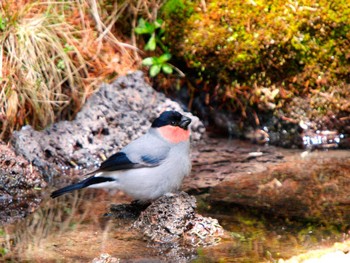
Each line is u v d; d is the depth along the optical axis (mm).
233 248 7652
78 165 11352
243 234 8117
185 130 9039
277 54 12234
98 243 7918
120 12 13148
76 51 12375
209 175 10594
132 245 7867
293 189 9828
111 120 11945
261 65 12391
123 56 12992
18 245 7832
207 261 7250
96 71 12656
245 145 12438
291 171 10688
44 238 8094
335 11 11938
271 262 7117
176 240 8031
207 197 9570
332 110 12422
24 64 11680
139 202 9477
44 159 11000
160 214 8312
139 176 8914
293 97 12539
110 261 7238
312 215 8750
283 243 7766
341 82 12336
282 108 12609
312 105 12477
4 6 12062
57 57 12156
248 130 12922
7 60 11672
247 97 12727
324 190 9734
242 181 10258
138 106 12242
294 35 12055
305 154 11766
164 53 13008
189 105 13227
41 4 12648
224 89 12828
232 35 12289
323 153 11797
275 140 12688
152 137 9047
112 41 13008
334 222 8461
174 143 8984
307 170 10719
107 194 10047
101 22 12852
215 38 12352
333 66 12242
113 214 9070
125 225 8609
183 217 8258
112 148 11688
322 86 12398
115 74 12719
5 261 7277
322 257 7020
